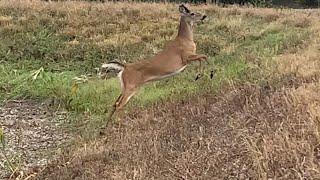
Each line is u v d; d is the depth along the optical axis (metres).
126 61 15.12
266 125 6.38
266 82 8.58
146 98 10.31
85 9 19.61
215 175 5.79
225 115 7.59
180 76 11.80
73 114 10.36
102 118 9.65
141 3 22.44
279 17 20.03
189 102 8.93
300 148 5.56
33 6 19.59
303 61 9.77
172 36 17.22
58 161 7.63
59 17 18.97
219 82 9.95
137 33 17.59
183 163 6.12
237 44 16.19
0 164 7.83
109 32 17.80
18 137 9.14
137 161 6.54
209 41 16.34
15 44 16.19
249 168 5.72
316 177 5.03
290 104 6.82
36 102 11.33
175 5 21.98
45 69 14.55
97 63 15.16
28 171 7.42
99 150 7.52
